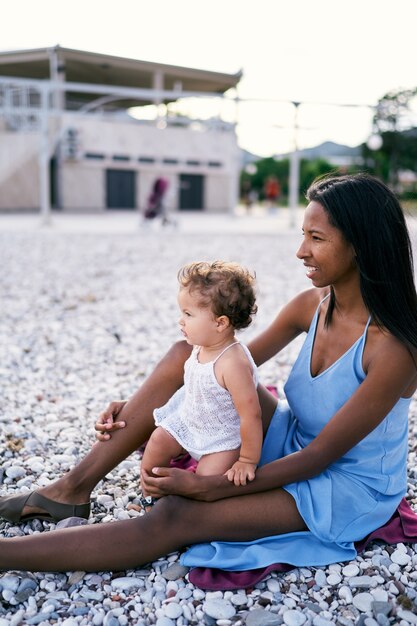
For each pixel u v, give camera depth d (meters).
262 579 1.93
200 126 22.72
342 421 1.92
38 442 2.94
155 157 21.80
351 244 1.86
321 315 2.12
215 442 2.07
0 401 3.44
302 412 2.13
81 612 1.81
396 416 2.03
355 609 1.82
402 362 1.88
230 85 22.95
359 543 2.08
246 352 2.09
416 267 6.27
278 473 1.94
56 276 7.43
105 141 20.92
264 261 9.02
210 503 1.96
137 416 2.22
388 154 19.41
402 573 1.97
